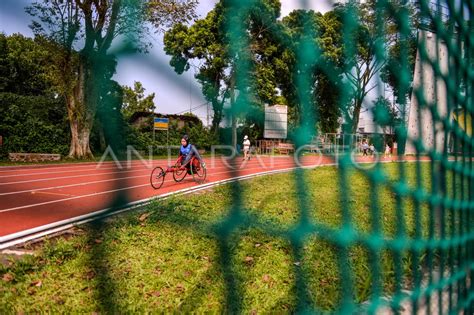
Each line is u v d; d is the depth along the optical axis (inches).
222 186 328.2
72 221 201.6
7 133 720.3
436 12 61.9
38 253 150.6
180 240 173.2
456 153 76.6
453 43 67.6
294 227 173.8
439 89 65.6
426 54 61.2
